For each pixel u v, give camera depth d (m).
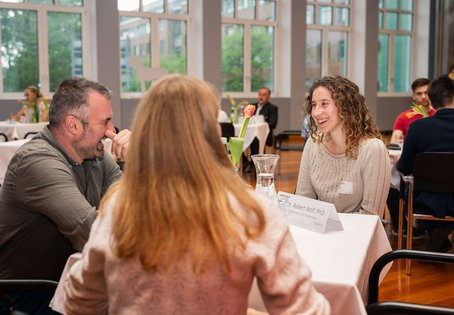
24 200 1.57
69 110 1.65
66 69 8.91
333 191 2.20
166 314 0.85
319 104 2.16
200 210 0.83
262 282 0.88
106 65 8.91
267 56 10.84
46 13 8.62
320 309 0.90
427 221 3.09
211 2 9.70
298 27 10.70
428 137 2.92
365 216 1.85
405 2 12.47
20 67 8.58
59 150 1.68
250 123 6.62
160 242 0.83
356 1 11.62
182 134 0.85
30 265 1.66
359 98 2.18
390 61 12.40
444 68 12.26
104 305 1.03
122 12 9.25
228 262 0.84
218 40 9.85
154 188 0.84
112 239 0.87
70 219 1.51
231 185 0.88
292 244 0.91
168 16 9.65
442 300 2.73
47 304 1.64
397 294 2.81
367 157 2.12
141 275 0.86
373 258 1.72
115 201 0.91
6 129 5.97
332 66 11.69
